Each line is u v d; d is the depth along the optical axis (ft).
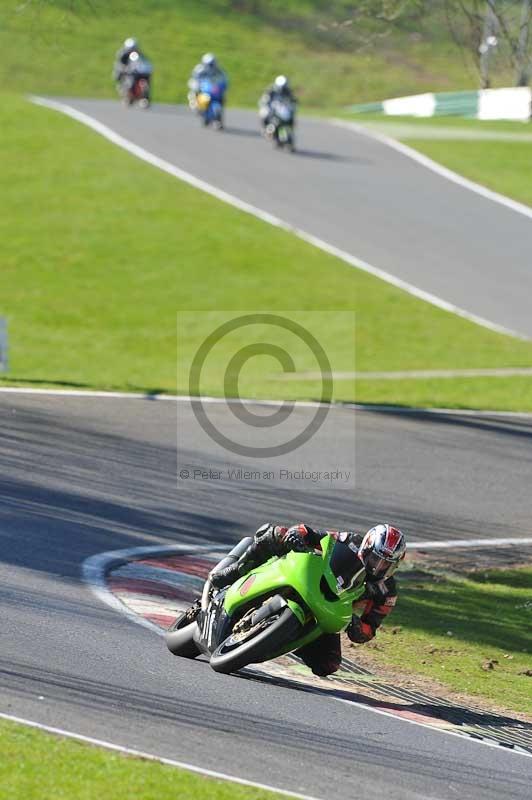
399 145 539.70
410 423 221.46
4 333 236.63
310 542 84.94
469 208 447.01
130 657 85.51
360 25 179.73
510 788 70.44
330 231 405.39
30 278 350.64
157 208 412.57
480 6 161.89
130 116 539.29
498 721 88.12
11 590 99.76
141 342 306.96
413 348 309.83
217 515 145.18
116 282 353.10
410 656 106.01
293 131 499.92
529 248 406.82
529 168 509.76
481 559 145.48
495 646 113.70
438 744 77.87
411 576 136.15
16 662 78.89
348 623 84.53
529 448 210.18
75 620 93.76
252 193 435.12
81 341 303.68
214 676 84.64
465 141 555.69
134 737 67.05
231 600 84.43
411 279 369.50
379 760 71.31
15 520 126.11
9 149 461.78
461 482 179.73
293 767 66.59
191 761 64.44
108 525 131.64
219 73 531.09
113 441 175.63
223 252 380.17
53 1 187.21
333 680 92.38
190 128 523.29
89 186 428.97
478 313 346.33
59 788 55.42
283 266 371.76
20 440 166.50
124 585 109.81
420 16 172.04
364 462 185.47
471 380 278.87
